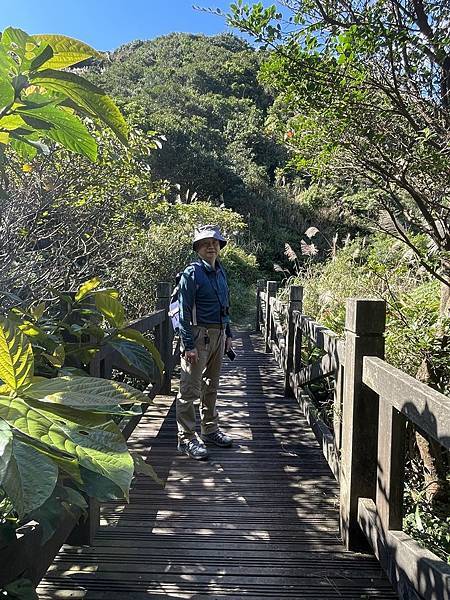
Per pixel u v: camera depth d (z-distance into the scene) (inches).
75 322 78.9
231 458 126.0
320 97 105.0
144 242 283.1
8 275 113.3
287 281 348.2
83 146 33.3
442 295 115.0
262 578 74.0
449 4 101.7
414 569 56.7
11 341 28.1
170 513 95.0
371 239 266.2
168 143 839.7
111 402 28.2
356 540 82.4
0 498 35.1
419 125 110.9
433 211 112.9
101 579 72.7
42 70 27.9
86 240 181.9
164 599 68.4
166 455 127.6
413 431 111.5
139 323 128.6
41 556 61.2
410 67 105.4
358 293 192.7
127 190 192.5
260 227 774.5
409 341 107.3
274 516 94.7
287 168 138.6
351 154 117.5
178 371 237.3
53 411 26.7
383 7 103.4
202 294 125.3
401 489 67.2
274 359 275.6
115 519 92.3
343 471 86.3
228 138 984.9
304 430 149.9
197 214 533.6
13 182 108.3
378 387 71.6
